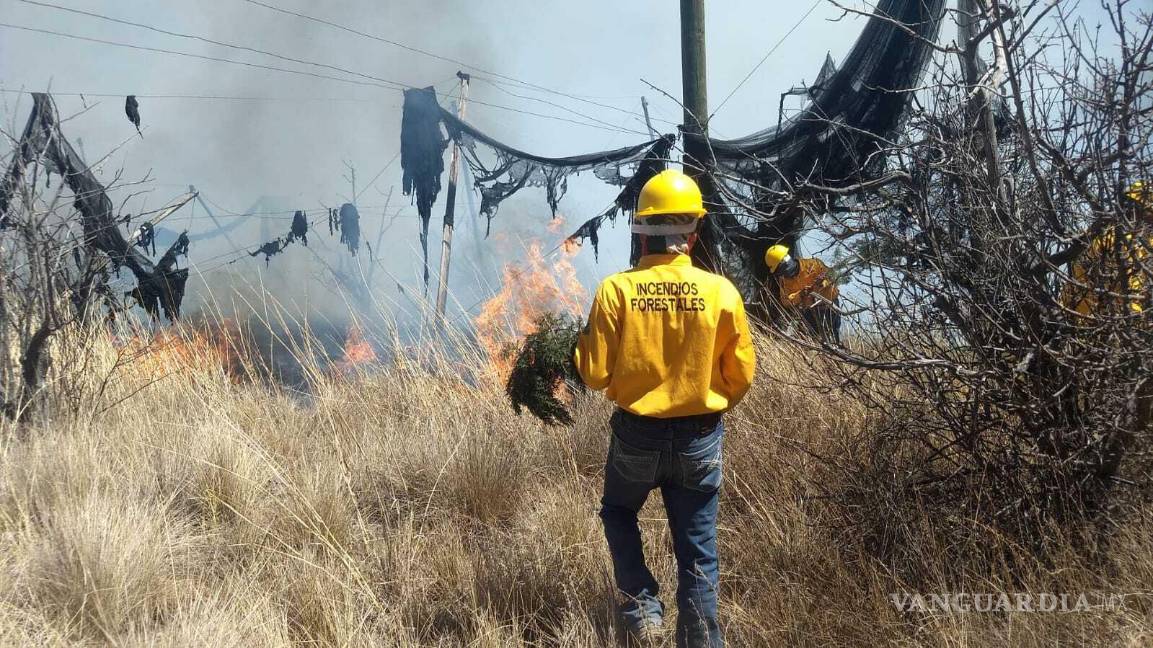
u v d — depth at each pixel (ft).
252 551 12.85
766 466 14.19
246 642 10.27
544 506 14.55
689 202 10.30
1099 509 11.16
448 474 15.76
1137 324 10.62
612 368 10.23
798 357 15.49
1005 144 12.48
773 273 21.58
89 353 19.57
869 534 11.93
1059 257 11.29
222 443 15.67
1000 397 11.55
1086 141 10.94
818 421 14.57
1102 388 11.07
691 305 9.98
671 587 11.78
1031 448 11.71
